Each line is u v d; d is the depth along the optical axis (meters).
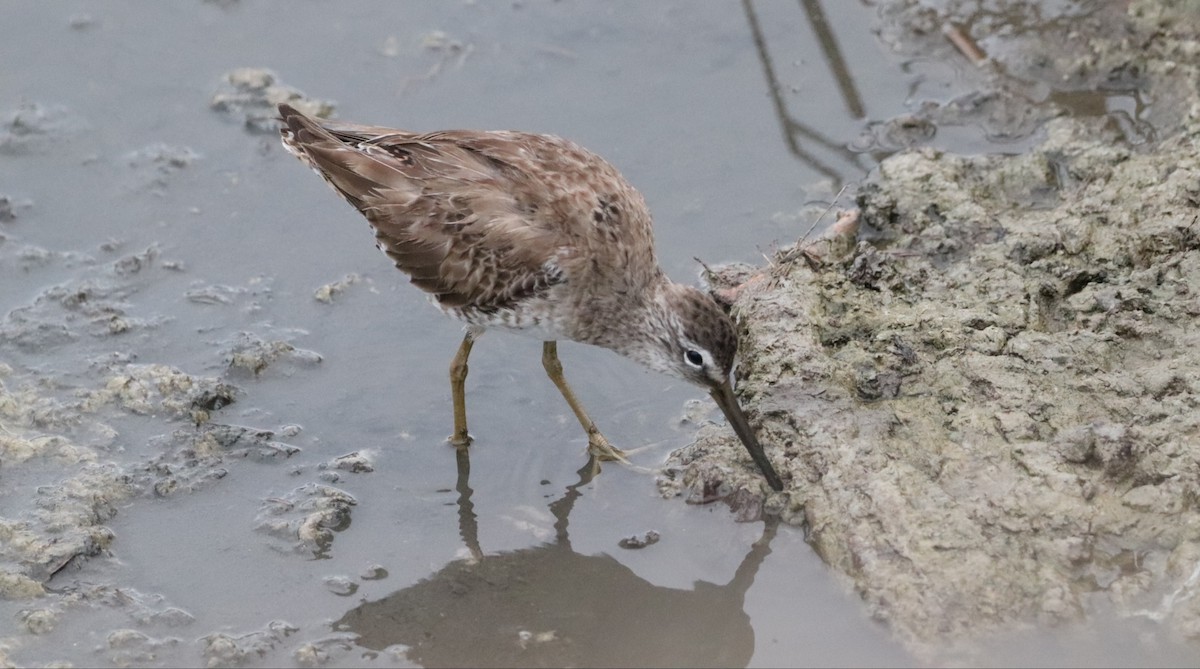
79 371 15.05
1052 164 16.61
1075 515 12.23
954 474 12.74
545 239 13.43
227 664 12.02
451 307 14.05
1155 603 11.67
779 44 18.81
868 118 17.72
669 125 17.81
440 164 13.82
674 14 19.38
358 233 16.83
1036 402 13.20
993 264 14.97
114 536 13.32
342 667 12.06
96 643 12.23
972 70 18.08
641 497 13.72
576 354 15.52
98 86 18.58
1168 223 14.78
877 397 13.79
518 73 18.62
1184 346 13.52
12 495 13.62
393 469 14.16
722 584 12.76
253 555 13.16
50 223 16.83
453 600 12.79
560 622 12.56
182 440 14.33
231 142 17.89
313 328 15.65
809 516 12.91
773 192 16.91
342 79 18.59
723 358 13.19
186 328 15.61
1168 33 17.78
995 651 11.48
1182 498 12.18
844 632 11.99
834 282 15.20
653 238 14.34
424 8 19.75
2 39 19.20
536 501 13.79
